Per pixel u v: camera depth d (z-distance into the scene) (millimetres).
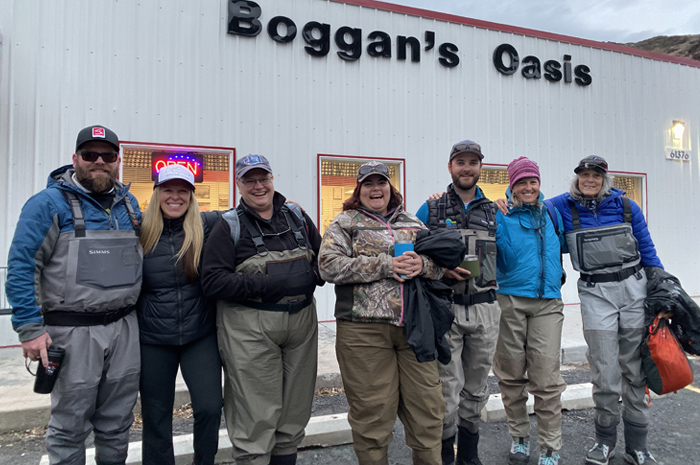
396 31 6961
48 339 2023
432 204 2914
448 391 2637
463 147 2775
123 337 2215
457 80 7305
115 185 2301
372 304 2307
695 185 9031
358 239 2416
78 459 2146
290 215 2578
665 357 2662
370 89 6789
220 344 2359
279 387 2357
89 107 5531
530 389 2826
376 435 2318
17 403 3459
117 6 5660
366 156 6742
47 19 5406
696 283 8938
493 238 2777
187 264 2301
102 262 2115
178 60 5887
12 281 1957
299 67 6418
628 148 8453
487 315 2676
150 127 5750
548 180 7848
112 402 2211
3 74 5258
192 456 2846
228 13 6066
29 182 5328
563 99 8008
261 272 2318
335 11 6613
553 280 2775
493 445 3182
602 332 2846
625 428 2916
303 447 3139
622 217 2957
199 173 6016
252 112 6188
